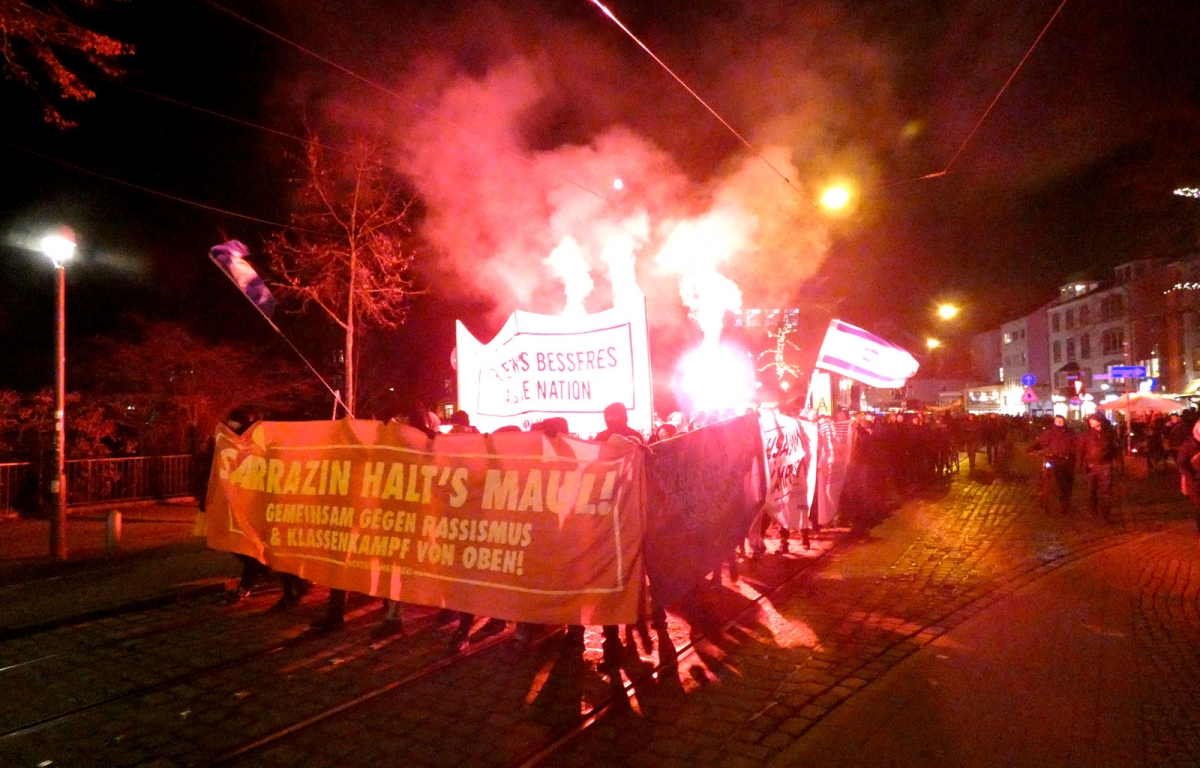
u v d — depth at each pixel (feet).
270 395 67.00
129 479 53.01
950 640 21.89
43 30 28.30
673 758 15.07
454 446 20.76
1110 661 19.99
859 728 16.16
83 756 15.40
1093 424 44.91
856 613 24.79
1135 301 103.45
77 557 34.65
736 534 23.75
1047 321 209.77
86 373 62.49
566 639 21.58
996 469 83.41
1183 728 15.97
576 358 26.53
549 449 19.47
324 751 15.53
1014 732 15.85
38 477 48.52
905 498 55.57
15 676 19.89
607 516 18.66
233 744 15.83
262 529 24.17
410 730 16.46
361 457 22.27
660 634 22.81
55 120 30.14
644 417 25.23
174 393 60.95
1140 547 35.68
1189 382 127.85
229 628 23.77
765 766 14.64
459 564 20.26
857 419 51.39
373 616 24.75
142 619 25.11
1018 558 33.27
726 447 23.50
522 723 16.72
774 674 19.49
